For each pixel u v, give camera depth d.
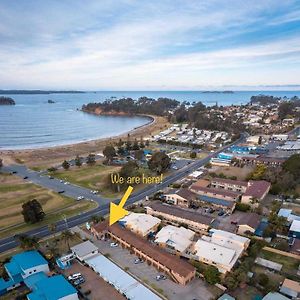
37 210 82.00
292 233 72.44
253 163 139.50
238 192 101.94
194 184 106.38
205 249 62.84
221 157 149.75
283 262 62.59
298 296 50.69
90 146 198.12
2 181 121.44
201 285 55.47
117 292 53.78
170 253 65.06
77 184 116.06
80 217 85.94
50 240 72.44
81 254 63.00
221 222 81.50
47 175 129.62
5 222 83.56
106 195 103.44
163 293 53.16
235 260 60.16
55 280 53.59
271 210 85.31
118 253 66.75
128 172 113.31
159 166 125.00
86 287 55.19
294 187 102.50
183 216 80.44
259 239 70.81
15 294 53.62
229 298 49.53
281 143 180.25
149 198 98.50
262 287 53.81
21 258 60.75
